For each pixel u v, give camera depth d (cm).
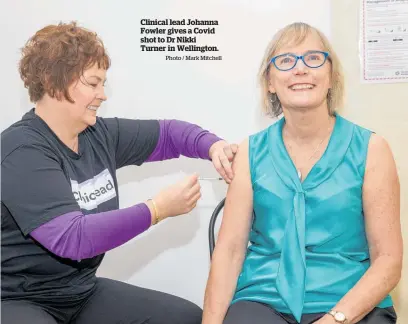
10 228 134
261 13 200
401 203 203
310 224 130
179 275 214
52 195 127
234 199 140
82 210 143
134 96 207
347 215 128
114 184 156
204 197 211
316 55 129
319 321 119
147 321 151
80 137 152
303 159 136
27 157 129
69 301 145
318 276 128
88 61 135
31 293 139
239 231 139
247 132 206
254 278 134
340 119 137
